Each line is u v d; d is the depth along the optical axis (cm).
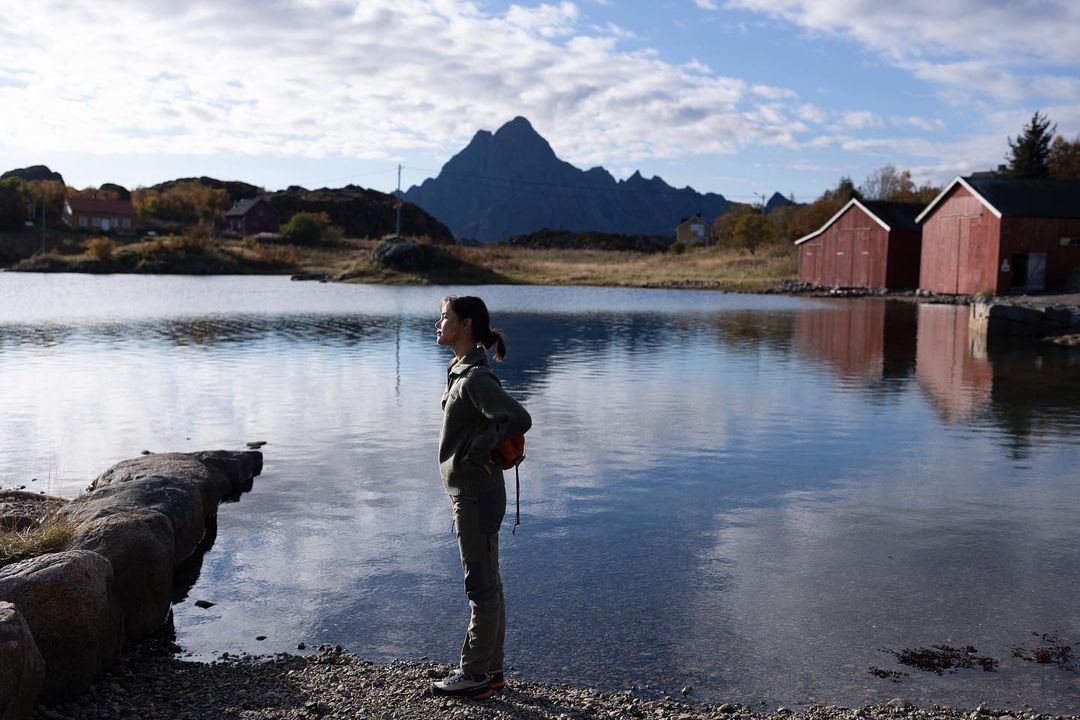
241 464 840
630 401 1317
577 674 451
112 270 7075
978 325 2511
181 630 508
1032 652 477
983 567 609
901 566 612
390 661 467
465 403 404
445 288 5266
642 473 879
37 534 505
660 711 400
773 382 1522
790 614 529
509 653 475
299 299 3906
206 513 720
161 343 2030
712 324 2770
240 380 1481
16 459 913
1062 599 552
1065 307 2473
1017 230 3972
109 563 454
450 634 502
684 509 754
